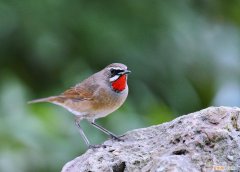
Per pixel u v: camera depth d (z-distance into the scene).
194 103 15.28
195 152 7.09
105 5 14.85
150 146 7.81
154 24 15.02
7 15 14.35
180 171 6.73
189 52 15.41
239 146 7.09
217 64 15.79
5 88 12.79
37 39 14.41
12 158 10.99
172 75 15.14
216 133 7.14
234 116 7.48
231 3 17.33
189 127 7.41
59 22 14.55
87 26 14.59
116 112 12.65
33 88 14.91
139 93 14.64
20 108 11.97
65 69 14.66
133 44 14.78
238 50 16.20
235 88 15.73
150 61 14.94
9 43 14.52
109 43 14.59
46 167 11.21
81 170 7.74
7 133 11.27
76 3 14.70
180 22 15.31
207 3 16.55
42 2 14.44
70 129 11.92
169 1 15.36
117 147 7.96
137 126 12.62
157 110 13.62
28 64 14.86
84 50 14.74
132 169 7.43
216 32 16.34
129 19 14.88
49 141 11.44
